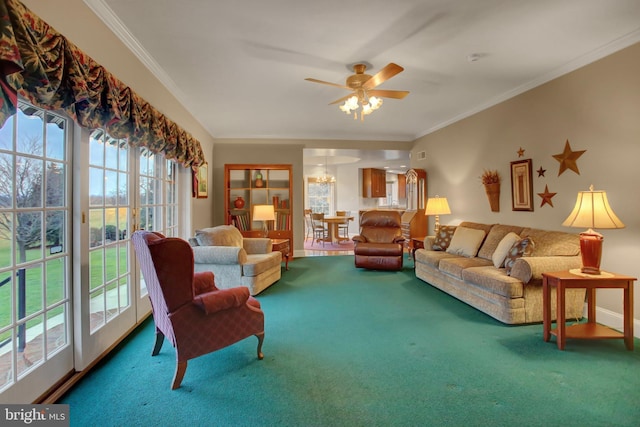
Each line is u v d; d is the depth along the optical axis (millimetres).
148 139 2910
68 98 1795
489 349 2439
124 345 2555
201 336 1998
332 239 9016
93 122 2064
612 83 2859
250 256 4344
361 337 2666
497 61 3166
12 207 1633
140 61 2928
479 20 2449
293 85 3758
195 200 5043
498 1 2217
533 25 2520
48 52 1566
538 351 2408
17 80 1380
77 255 2062
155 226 3541
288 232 6156
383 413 1695
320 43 2787
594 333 2498
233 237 4273
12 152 1633
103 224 2430
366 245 5254
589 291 2709
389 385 1959
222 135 6395
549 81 3500
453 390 1905
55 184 1938
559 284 2436
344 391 1898
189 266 1951
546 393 1874
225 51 2914
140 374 2098
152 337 2713
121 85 2344
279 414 1692
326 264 5816
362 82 3090
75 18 1983
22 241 1697
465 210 5086
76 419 1645
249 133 6320
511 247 3283
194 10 2289
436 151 5918
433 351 2410
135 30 2549
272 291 4043
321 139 6664
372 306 3461
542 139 3611
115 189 2605
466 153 5039
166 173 3855
